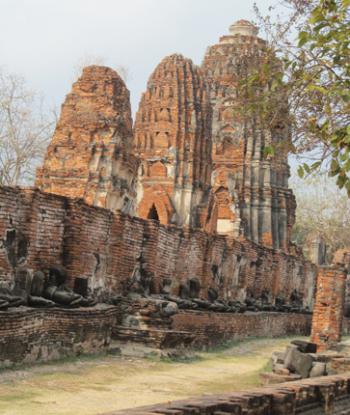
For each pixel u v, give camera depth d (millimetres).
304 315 48969
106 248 25141
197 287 32250
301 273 52125
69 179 32562
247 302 40250
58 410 13289
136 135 48375
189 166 47031
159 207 46562
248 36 58656
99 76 33344
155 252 28562
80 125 32906
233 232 54406
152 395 16062
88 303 21484
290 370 19125
